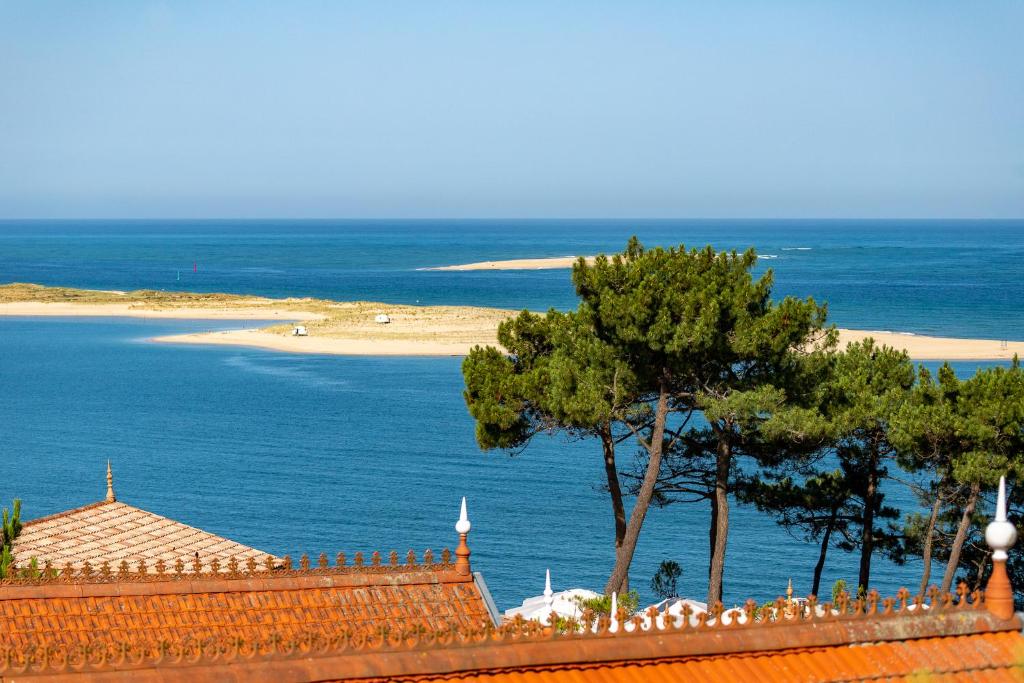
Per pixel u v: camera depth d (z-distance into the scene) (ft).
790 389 273.54
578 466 641.40
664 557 465.88
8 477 631.97
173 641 137.49
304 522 529.45
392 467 649.20
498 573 446.60
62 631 139.13
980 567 276.62
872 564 452.76
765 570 442.91
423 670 102.58
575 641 107.24
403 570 156.87
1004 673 112.78
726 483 281.74
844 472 312.09
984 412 256.52
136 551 243.40
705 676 107.14
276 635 105.29
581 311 278.67
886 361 300.61
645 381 277.23
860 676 108.99
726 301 266.77
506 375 293.23
